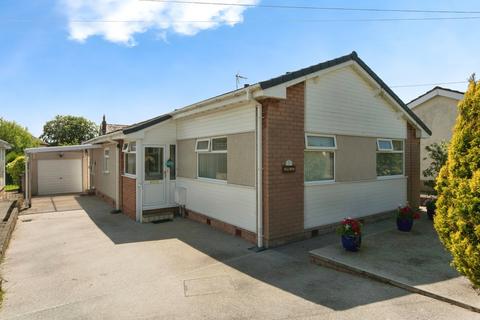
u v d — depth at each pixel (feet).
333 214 25.54
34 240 24.50
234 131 24.43
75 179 59.00
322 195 24.70
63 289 15.12
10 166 62.34
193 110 28.40
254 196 22.45
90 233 26.48
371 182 28.94
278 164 21.76
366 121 28.32
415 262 16.84
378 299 13.25
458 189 11.06
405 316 11.72
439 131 48.11
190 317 12.19
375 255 18.04
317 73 23.25
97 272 17.35
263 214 21.72
